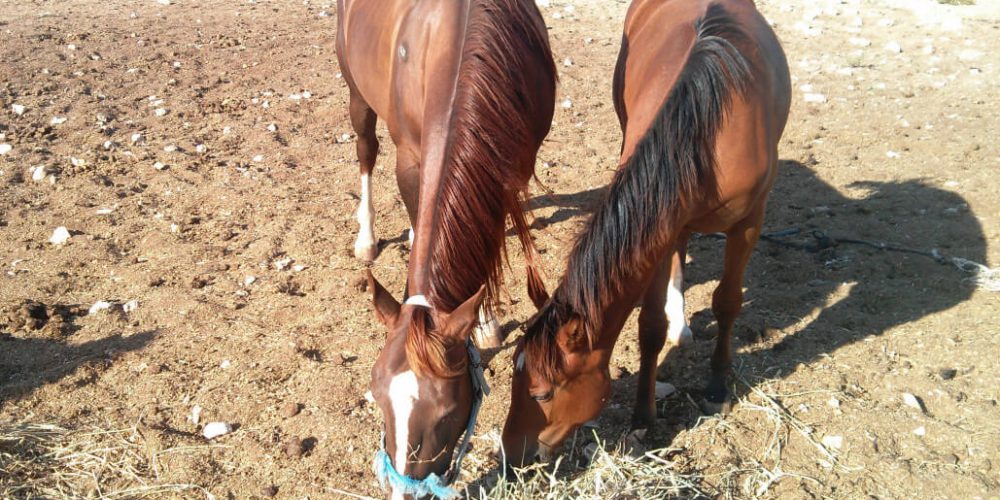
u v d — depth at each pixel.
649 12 4.01
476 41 3.16
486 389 2.70
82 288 4.33
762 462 3.15
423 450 2.39
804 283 4.37
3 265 4.46
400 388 2.37
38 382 3.58
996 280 4.19
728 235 3.17
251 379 3.66
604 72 7.78
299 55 8.05
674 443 3.25
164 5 9.66
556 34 8.91
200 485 3.08
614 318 2.70
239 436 3.33
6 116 6.28
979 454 3.12
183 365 3.75
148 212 5.14
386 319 2.58
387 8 4.09
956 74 7.54
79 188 5.36
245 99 6.94
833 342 3.83
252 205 5.27
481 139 2.87
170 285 4.38
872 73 7.65
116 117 6.45
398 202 5.41
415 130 3.73
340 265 4.63
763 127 2.91
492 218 2.81
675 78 3.03
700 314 4.18
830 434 3.26
